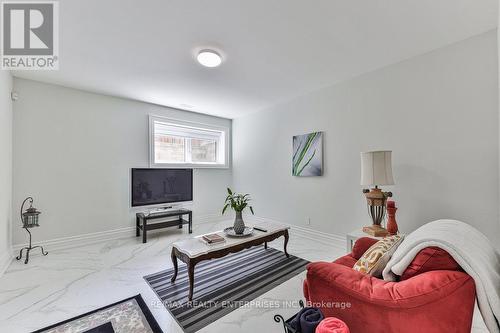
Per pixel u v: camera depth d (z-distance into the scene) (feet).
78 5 5.27
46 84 9.75
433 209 7.32
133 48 7.14
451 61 7.00
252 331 5.01
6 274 7.52
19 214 9.10
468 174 6.68
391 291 3.19
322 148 10.66
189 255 6.22
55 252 9.55
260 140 14.15
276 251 9.65
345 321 3.59
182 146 14.38
